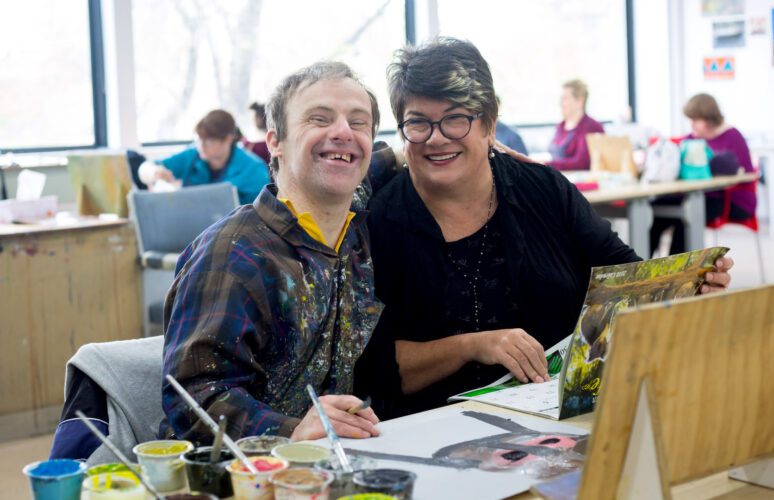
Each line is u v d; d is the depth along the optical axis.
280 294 1.55
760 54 8.29
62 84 6.27
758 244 6.13
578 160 6.75
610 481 1.05
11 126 6.12
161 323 4.12
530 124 8.56
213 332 1.46
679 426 1.11
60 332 3.96
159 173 4.86
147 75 6.55
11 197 5.58
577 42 8.76
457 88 1.84
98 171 4.52
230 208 4.21
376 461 1.26
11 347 3.83
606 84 8.99
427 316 1.97
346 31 7.45
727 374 1.15
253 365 1.50
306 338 1.58
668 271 1.56
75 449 1.55
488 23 8.20
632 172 5.75
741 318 1.15
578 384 1.45
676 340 1.07
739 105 8.48
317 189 1.59
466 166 1.90
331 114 1.59
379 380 1.89
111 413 1.58
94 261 4.02
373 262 1.94
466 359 1.87
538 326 1.99
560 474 1.22
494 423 1.45
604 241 2.05
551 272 1.98
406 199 1.97
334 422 1.37
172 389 1.46
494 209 1.98
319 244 1.61
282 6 7.10
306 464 1.19
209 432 1.42
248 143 5.47
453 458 1.28
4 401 3.83
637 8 8.96
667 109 8.91
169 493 1.18
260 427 1.40
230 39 6.88
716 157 5.95
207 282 1.51
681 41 8.83
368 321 1.69
